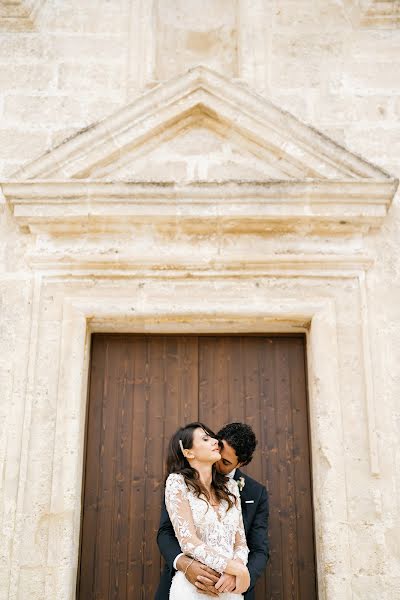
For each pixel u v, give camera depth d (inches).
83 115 189.8
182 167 183.3
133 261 172.2
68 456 158.6
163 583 135.0
